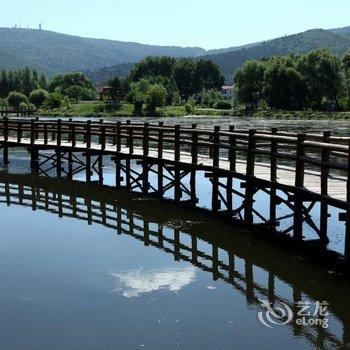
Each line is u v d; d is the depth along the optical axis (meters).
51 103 136.88
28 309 11.43
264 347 9.75
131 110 127.38
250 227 17.73
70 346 9.85
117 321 10.84
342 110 106.44
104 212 20.44
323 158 13.88
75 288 12.58
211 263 14.45
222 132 19.22
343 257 14.45
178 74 183.88
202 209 20.61
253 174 17.41
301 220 15.36
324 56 106.75
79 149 27.41
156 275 13.52
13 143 31.22
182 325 10.65
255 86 115.38
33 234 17.27
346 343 9.88
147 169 23.88
